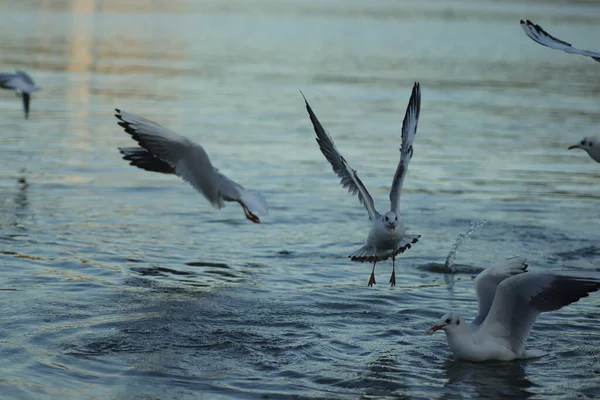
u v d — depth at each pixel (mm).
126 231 14867
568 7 97125
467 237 15125
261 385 8930
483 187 18984
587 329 10844
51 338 9961
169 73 36438
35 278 12180
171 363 9414
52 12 67750
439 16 77375
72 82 32688
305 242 14664
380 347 10086
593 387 9078
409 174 20047
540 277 9562
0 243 13820
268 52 45438
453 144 23734
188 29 57969
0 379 8797
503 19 74438
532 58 46156
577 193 18688
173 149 9203
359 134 24656
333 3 96250
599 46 49281
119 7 78750
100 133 23688
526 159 22031
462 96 32219
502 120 27516
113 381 8914
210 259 13516
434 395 8812
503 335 9867
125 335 10125
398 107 29531
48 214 15711
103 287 11898
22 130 23750
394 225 9422
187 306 11203
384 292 12164
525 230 15648
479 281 10258
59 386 8727
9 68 34531
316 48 48031
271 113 27672
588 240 15102
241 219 16000
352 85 34219
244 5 88188
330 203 17312
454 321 9758
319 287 12305
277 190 18188
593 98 32406
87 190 17641
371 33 58438
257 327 10562
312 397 8680
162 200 17156
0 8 68438
